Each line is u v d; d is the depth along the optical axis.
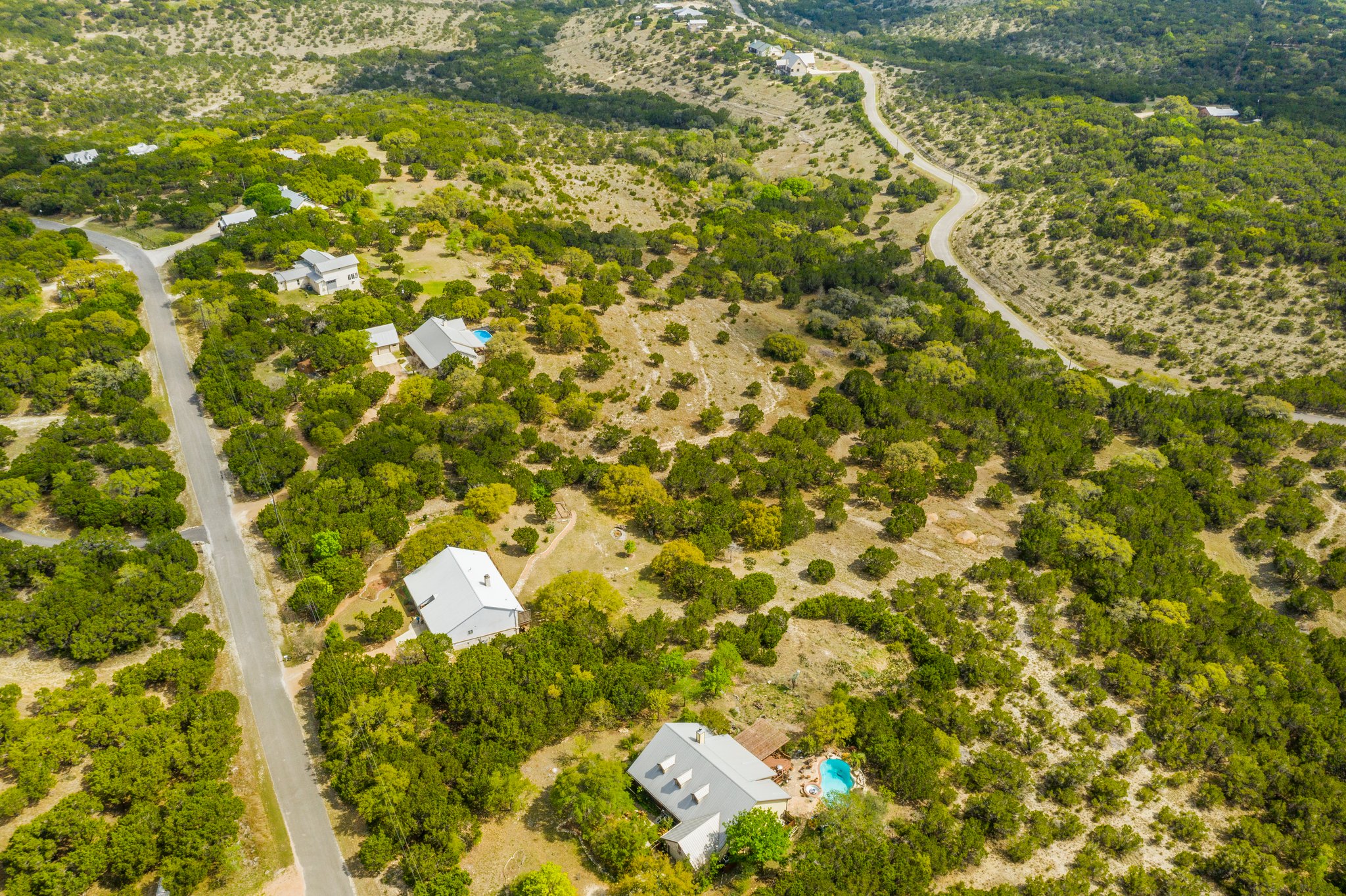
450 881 69.94
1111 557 115.25
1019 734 89.69
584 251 194.00
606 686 89.38
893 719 89.56
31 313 142.38
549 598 99.00
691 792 78.25
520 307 170.00
